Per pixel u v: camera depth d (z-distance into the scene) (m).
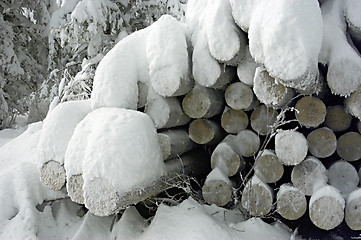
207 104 3.32
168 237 2.95
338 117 3.12
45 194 3.56
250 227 3.11
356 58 2.78
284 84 2.69
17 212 3.45
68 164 2.97
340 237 3.19
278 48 2.63
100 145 2.83
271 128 3.12
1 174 3.76
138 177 2.82
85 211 3.61
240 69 3.16
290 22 2.62
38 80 10.28
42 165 3.27
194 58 3.26
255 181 3.18
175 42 3.26
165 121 3.30
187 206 3.17
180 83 3.19
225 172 3.39
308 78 2.60
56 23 8.20
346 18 2.97
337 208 2.89
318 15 2.72
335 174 3.15
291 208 3.09
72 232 3.37
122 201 2.76
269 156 3.18
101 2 7.72
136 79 3.36
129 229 3.21
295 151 2.97
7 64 9.23
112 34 8.21
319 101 2.94
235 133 3.51
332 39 2.88
